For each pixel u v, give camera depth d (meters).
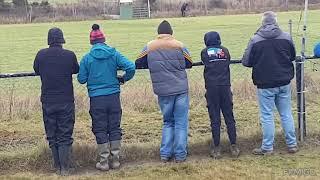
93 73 6.84
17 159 7.16
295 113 9.55
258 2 60.34
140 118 9.94
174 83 7.04
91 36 6.98
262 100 7.33
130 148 7.44
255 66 7.27
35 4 60.34
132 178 6.58
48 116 6.82
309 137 7.97
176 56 7.03
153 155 7.46
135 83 12.65
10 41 35.41
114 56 6.91
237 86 11.34
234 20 48.72
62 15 58.78
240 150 7.62
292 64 7.35
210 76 7.22
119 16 61.72
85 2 62.41
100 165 6.96
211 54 7.20
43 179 6.61
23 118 10.11
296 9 56.47
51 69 6.73
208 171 6.70
